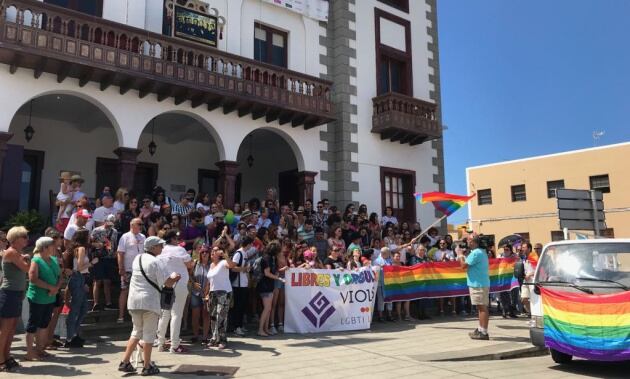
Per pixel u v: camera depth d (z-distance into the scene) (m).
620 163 27.61
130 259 8.59
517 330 10.11
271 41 14.70
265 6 14.49
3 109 9.98
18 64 9.98
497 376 6.33
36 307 6.68
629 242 6.97
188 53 11.98
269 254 9.18
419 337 9.12
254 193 17.66
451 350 7.89
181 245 7.98
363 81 16.06
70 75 10.66
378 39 16.72
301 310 9.57
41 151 13.41
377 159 16.05
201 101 12.38
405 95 16.69
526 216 30.06
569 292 6.88
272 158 17.94
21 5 9.57
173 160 15.80
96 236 8.84
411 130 15.86
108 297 9.02
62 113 13.27
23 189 13.12
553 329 6.90
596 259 7.05
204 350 7.68
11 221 9.92
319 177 15.02
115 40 10.72
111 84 11.19
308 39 15.40
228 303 8.04
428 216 17.31
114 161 14.62
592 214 12.36
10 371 6.08
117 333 8.55
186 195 11.73
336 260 10.84
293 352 7.61
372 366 6.76
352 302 10.08
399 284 11.44
